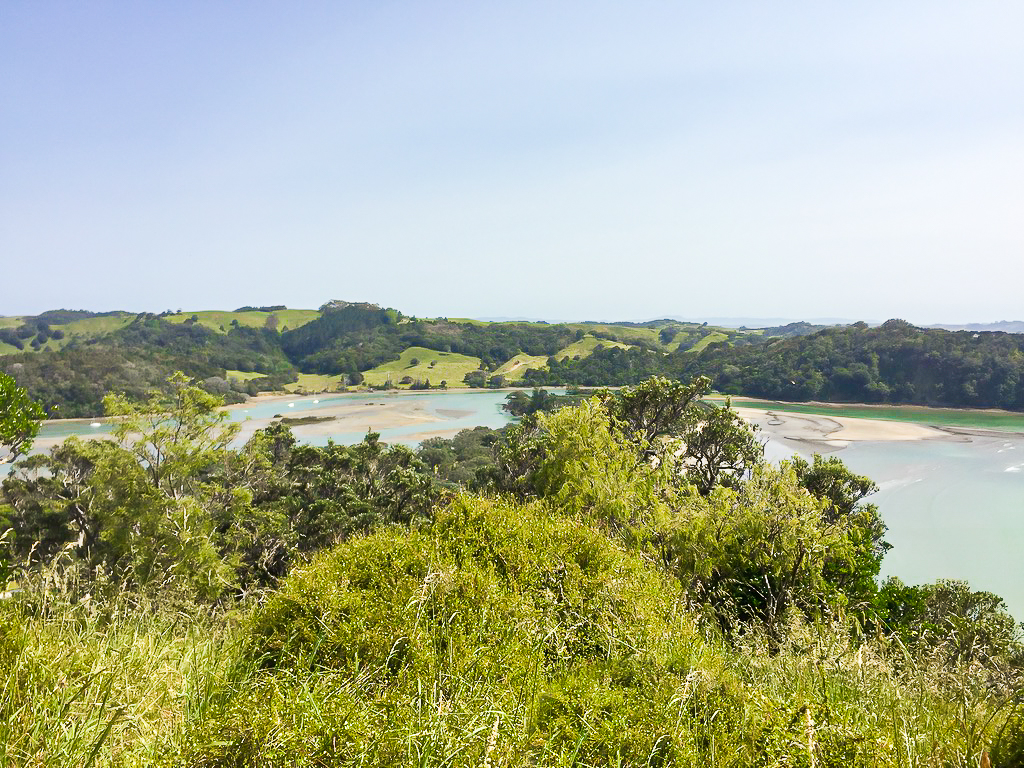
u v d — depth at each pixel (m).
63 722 3.06
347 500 30.77
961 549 34.62
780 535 12.65
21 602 4.61
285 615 4.73
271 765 2.80
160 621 5.03
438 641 4.34
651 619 5.32
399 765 2.90
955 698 4.61
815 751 3.25
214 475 33.03
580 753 3.45
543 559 6.09
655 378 29.59
